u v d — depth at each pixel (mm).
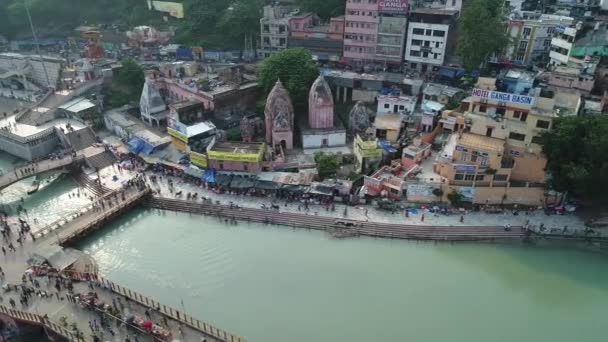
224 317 44125
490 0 76125
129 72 85500
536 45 78375
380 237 54375
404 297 46406
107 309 42812
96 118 79938
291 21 91188
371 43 86000
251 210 58375
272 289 47406
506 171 56062
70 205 61031
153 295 46688
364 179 59688
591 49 71500
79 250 53031
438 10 83562
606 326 43125
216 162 63031
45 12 115438
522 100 56844
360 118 71375
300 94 74562
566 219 55281
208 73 88000
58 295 44719
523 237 53562
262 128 75312
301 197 59938
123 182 64312
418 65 85562
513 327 43094
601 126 51250
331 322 43625
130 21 114188
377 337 42062
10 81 94500
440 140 65375
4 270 48062
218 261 51281
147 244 54094
